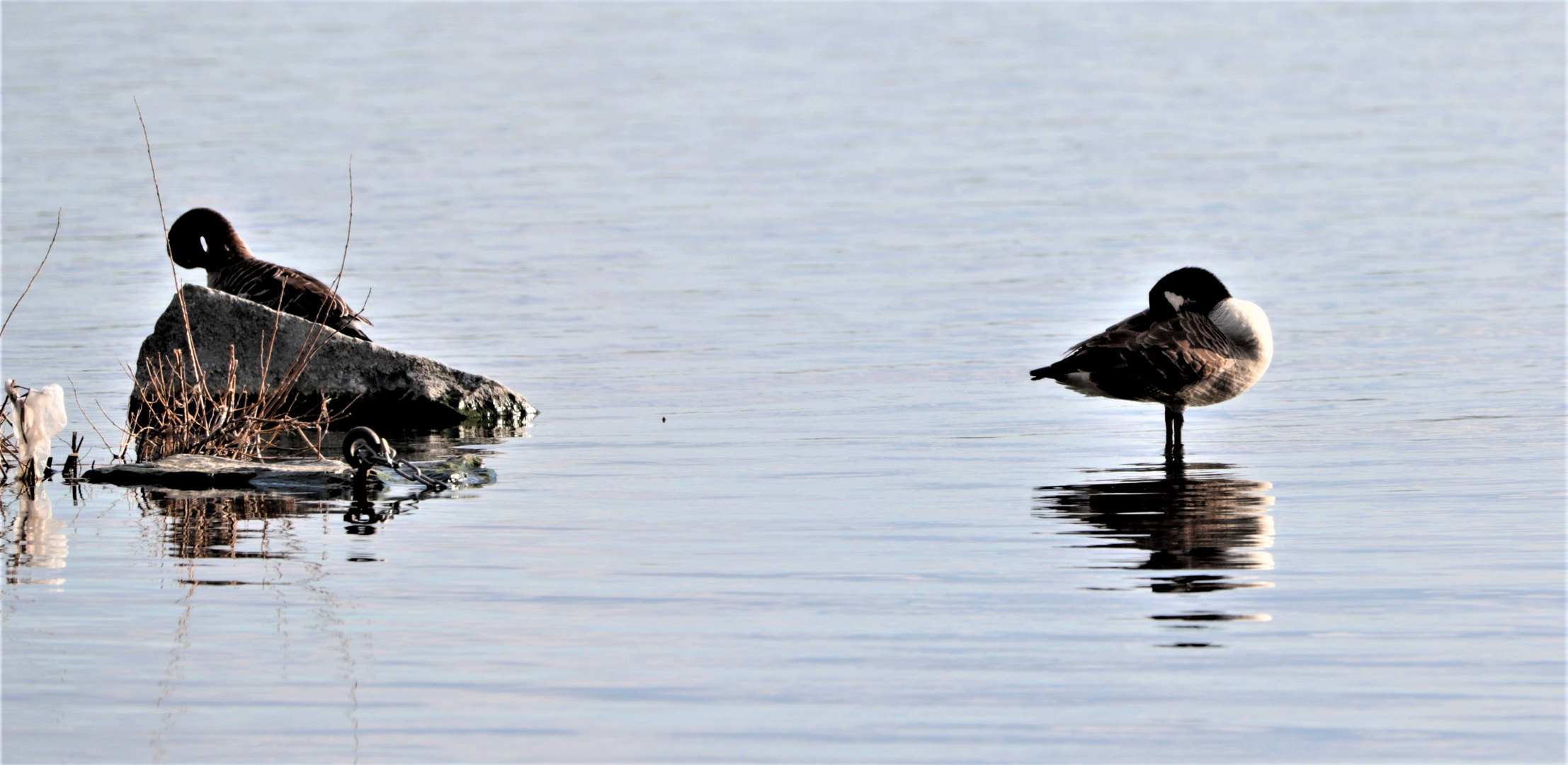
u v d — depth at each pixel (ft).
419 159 436.35
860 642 99.40
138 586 111.45
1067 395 188.55
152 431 170.71
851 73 631.15
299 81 620.49
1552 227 308.81
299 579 113.09
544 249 307.37
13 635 101.14
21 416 146.30
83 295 260.21
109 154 435.12
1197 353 151.02
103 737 86.69
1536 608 104.27
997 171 402.31
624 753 84.28
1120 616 103.50
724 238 318.24
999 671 94.32
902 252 300.40
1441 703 89.20
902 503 136.15
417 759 83.82
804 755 83.97
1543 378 190.39
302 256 300.40
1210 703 89.56
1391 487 139.85
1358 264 278.26
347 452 144.25
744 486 143.95
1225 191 366.22
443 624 103.30
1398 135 451.53
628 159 432.25
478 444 166.91
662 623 103.35
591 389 196.95
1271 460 152.46
